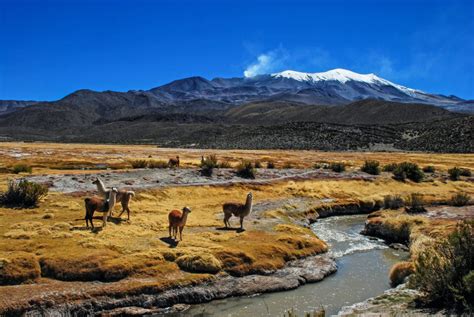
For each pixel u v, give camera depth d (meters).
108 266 20.16
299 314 17.80
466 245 16.28
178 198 39.81
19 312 16.62
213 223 30.36
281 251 24.92
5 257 19.92
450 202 43.19
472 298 14.67
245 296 20.16
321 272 23.17
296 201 43.09
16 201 30.94
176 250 22.86
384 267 24.80
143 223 28.20
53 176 41.19
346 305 18.84
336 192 49.91
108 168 54.88
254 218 33.78
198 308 18.72
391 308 16.33
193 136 199.25
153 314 18.00
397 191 53.53
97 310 17.72
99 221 27.83
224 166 56.53
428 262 16.58
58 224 25.83
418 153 121.06
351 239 31.81
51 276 19.58
